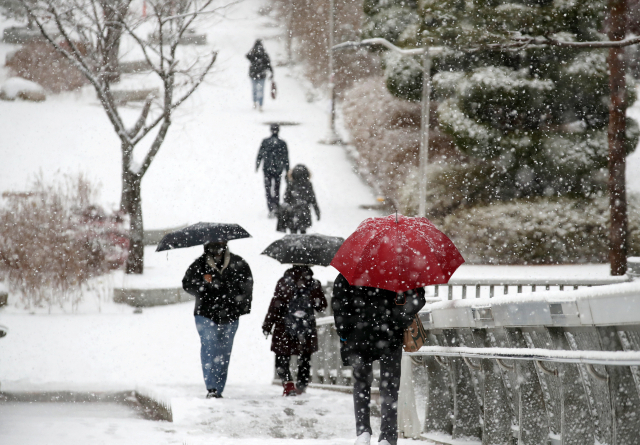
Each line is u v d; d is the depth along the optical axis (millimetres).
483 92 72250
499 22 72125
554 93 73562
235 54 169250
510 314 16453
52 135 109375
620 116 65250
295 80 159000
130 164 60625
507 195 75750
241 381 39969
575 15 72625
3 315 50438
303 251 31859
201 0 65188
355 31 126938
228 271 30375
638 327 12742
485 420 18797
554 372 15773
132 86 129500
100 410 28125
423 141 63469
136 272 60375
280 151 80250
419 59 79750
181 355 43469
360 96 105750
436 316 20375
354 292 19484
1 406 28281
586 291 13656
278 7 180625
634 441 13617
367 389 19938
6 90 126562
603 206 72750
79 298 53094
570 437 15391
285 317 31859
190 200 86938
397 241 18641
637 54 89750
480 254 70812
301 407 27469
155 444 19891
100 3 60625
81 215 57312
